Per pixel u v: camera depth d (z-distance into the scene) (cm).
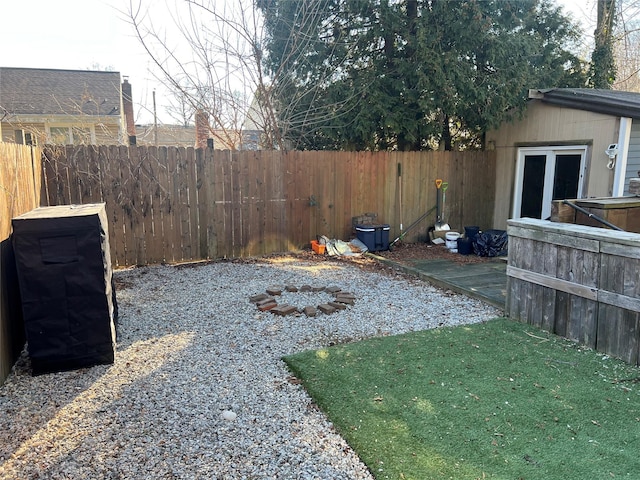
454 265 694
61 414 280
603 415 279
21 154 449
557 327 418
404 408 287
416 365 351
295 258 758
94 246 338
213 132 881
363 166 834
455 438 255
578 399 299
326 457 238
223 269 675
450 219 905
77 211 354
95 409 286
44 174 621
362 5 809
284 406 290
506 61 835
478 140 957
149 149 682
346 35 867
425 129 854
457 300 532
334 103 855
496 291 540
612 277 364
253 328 432
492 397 301
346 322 450
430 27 802
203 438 255
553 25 911
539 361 359
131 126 1512
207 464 233
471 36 798
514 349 384
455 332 424
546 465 232
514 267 458
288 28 853
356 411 284
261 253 781
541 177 809
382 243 807
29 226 322
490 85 820
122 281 605
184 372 339
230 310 484
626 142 655
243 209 757
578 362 358
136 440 253
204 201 727
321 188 809
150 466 231
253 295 541
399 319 461
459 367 348
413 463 233
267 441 253
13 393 308
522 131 841
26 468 229
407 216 877
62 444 249
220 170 732
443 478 222
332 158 809
